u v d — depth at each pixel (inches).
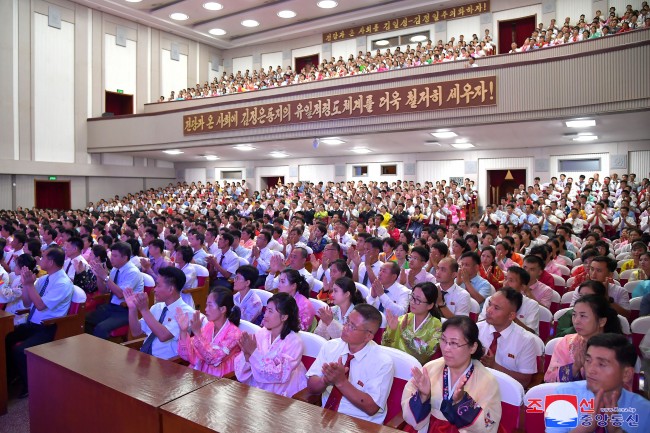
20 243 242.1
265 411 74.6
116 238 294.7
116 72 684.1
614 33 396.2
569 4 530.3
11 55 585.0
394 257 234.7
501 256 221.0
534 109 360.2
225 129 531.8
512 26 574.2
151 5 660.1
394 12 626.2
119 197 713.6
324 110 459.8
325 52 704.4
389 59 523.2
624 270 224.2
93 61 660.1
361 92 438.0
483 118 381.1
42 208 624.7
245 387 84.2
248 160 744.3
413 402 90.4
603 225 359.9
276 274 216.7
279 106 490.0
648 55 314.8
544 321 152.2
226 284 235.8
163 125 593.6
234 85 637.3
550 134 446.0
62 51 630.5
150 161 749.9
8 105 583.5
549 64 353.7
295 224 335.3
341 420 72.2
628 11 436.8
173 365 93.9
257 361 113.1
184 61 760.3
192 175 791.1
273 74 645.9
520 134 446.3
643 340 123.4
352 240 300.8
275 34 722.8
